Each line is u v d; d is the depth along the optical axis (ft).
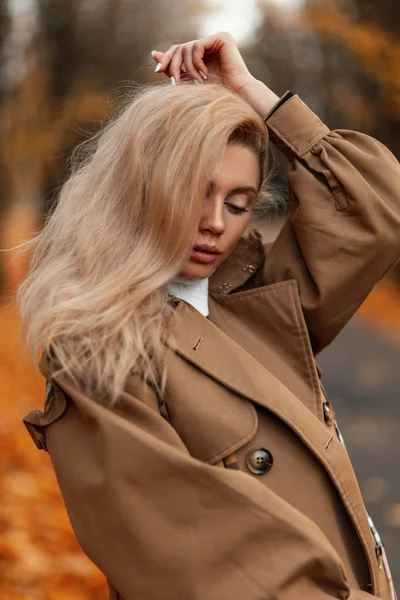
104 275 5.45
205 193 5.51
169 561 4.77
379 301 62.95
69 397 5.19
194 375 5.49
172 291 6.01
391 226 6.28
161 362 5.39
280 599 4.72
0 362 27.50
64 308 5.21
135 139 5.54
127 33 51.52
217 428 5.37
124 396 5.10
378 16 39.11
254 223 7.00
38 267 5.80
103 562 4.91
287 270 6.60
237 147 5.66
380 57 36.45
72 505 5.04
